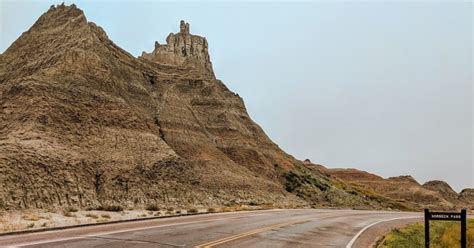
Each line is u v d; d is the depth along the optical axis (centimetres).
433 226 3309
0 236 1444
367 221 3278
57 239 1399
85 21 6475
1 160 3609
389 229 2700
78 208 3762
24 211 3244
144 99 6988
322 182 8581
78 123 4872
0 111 4731
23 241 1327
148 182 4759
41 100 4759
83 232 1633
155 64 8494
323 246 1642
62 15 6906
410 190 13350
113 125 5212
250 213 3534
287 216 3312
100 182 4350
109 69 6197
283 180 7962
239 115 9094
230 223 2428
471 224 3519
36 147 4053
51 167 3938
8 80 5978
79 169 4206
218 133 7962
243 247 1475
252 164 7625
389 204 9481
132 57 7875
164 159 5209
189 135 7050
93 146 4741
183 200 4909
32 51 6359
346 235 2136
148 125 6347
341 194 8275
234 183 6222
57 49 6044
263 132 9656
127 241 1439
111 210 3741
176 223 2259
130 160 4856
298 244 1655
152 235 1650
